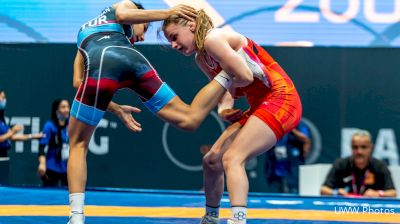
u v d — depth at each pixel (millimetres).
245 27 9797
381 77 9477
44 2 9984
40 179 9500
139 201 7043
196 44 5066
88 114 5062
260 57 5242
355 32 9727
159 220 5883
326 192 7910
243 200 4867
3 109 9555
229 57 4852
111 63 5055
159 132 9547
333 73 9500
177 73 9453
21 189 7793
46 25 9984
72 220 5008
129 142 9562
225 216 6117
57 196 7273
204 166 5340
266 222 5848
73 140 5137
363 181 7840
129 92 9500
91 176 9570
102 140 9562
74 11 9977
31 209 6367
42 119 9664
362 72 9492
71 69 9688
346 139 9453
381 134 9453
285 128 5055
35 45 9688
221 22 9797
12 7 9984
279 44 9750
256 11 9797
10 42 9711
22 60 9688
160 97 5125
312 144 9430
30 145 9547
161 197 7367
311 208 6734
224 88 5090
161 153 9547
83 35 5309
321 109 9477
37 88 9664
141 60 5137
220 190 5426
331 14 9750
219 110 5418
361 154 7777
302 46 9516
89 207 6555
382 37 9688
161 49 9453
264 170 9383
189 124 5117
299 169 9273
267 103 5066
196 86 9453
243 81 4910
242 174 4895
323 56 9516
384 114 9453
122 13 5184
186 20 5086
